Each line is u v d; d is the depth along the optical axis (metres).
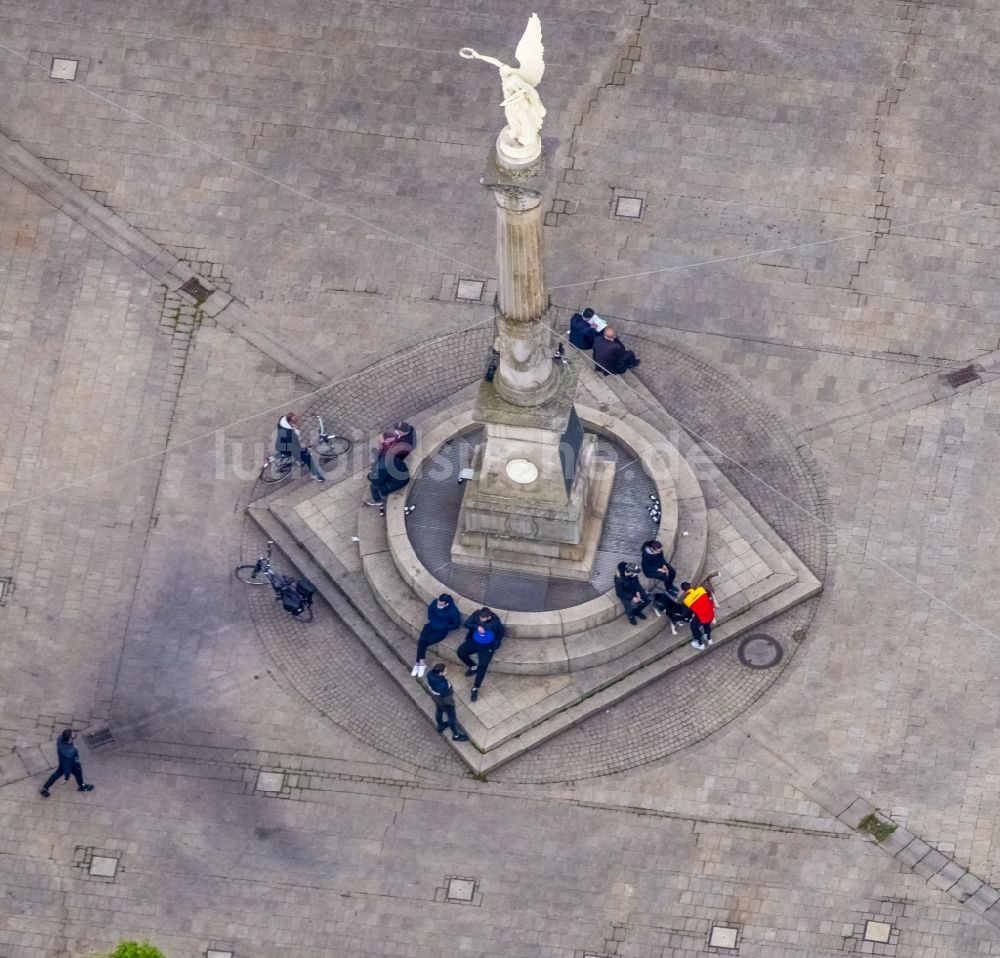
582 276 56.62
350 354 55.88
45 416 54.81
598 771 49.81
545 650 50.28
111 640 51.88
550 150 41.47
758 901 48.34
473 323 56.09
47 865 49.03
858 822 49.09
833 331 55.62
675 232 56.97
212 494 53.78
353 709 50.84
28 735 50.72
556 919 48.25
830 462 53.84
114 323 56.03
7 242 56.94
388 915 48.34
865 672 50.94
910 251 56.38
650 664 50.84
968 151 57.41
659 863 48.75
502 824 49.28
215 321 56.19
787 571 51.78
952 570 52.25
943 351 55.22
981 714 50.31
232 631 51.97
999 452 53.75
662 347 55.69
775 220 56.94
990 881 48.44
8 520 53.41
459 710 50.03
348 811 49.56
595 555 51.31
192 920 48.44
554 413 47.47
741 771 49.75
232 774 50.06
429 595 50.62
